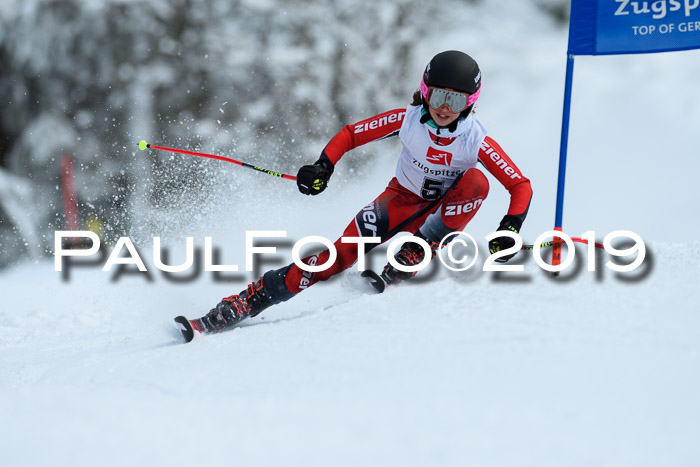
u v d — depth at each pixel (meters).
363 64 50.53
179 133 48.19
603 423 6.48
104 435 6.69
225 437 6.62
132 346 13.43
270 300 12.92
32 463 6.14
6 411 7.41
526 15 63.78
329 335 9.89
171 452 6.31
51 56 48.88
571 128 49.81
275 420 7.03
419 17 52.88
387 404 7.24
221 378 8.80
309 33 49.97
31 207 45.28
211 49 49.12
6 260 43.72
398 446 6.26
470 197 12.97
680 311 9.21
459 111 12.23
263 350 9.78
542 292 10.45
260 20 50.12
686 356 7.83
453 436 6.36
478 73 12.23
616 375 7.46
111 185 46.88
